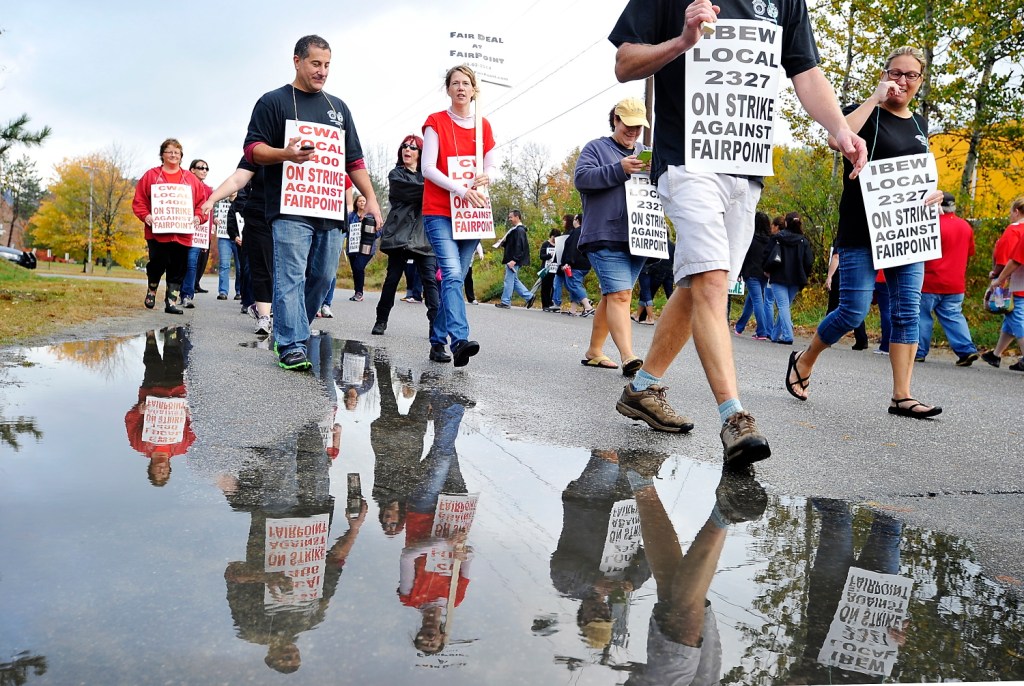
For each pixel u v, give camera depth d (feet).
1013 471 10.80
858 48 50.26
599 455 10.13
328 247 17.79
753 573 6.19
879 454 11.52
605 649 4.75
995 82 44.50
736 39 10.57
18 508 6.89
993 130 45.55
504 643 4.75
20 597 5.17
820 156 54.03
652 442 11.12
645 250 18.40
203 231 34.35
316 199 16.79
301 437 10.16
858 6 49.08
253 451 9.27
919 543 7.30
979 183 47.21
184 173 30.66
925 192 15.49
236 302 41.68
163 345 19.04
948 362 31.48
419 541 6.50
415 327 28.50
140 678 4.23
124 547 6.08
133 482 7.79
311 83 17.03
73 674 4.26
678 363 21.74
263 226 22.48
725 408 10.13
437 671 4.39
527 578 5.81
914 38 46.55
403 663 4.46
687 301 11.37
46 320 23.15
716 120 10.60
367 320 31.32
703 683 4.40
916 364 29.14
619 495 8.27
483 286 81.56
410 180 23.89
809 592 5.87
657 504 8.04
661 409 11.82
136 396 12.32
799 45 11.23
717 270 10.46
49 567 5.65
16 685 4.14
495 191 150.10
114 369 14.97
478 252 19.43
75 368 14.87
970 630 5.38
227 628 4.82
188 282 34.42
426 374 16.83
